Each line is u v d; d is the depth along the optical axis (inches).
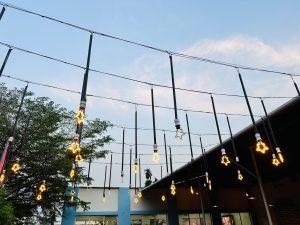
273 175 792.3
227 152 542.6
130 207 872.3
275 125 409.7
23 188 582.2
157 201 911.0
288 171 750.5
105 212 846.5
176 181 824.9
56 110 644.1
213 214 913.5
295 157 635.5
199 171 717.3
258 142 262.8
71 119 679.1
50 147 579.8
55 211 631.2
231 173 764.6
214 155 561.6
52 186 598.9
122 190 890.1
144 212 878.4
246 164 666.8
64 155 600.7
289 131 454.6
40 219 607.8
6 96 593.6
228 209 934.4
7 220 358.6
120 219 845.8
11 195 562.6
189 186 942.4
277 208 815.1
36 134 581.9
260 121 387.5
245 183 914.7
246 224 926.4
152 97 257.6
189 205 917.8
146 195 909.8
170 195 917.8
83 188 866.1
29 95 610.9
